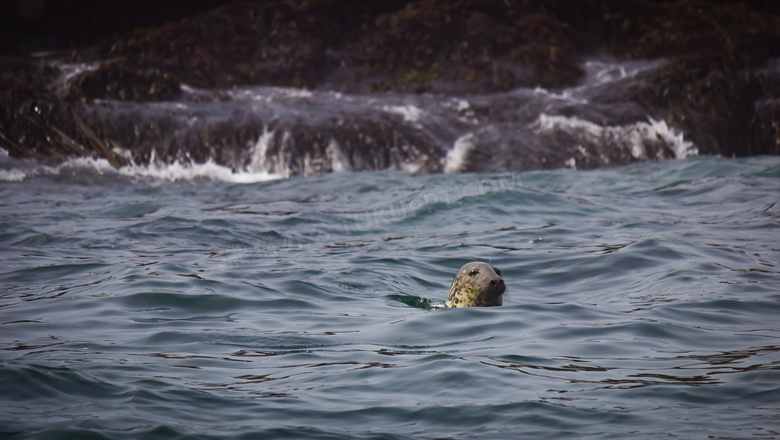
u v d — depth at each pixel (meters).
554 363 18.28
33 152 74.94
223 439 13.70
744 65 88.44
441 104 85.38
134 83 84.44
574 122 80.88
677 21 99.94
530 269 32.28
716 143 80.06
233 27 99.00
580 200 50.81
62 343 20.22
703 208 46.88
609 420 14.52
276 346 20.14
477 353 19.17
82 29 113.88
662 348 19.64
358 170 77.00
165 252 36.53
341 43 101.25
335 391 16.31
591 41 99.56
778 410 14.84
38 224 45.06
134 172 74.00
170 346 20.09
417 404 15.51
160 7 114.94
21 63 87.81
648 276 29.61
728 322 22.45
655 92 83.81
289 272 30.88
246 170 77.12
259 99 86.44
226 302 25.64
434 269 33.00
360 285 29.05
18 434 13.56
